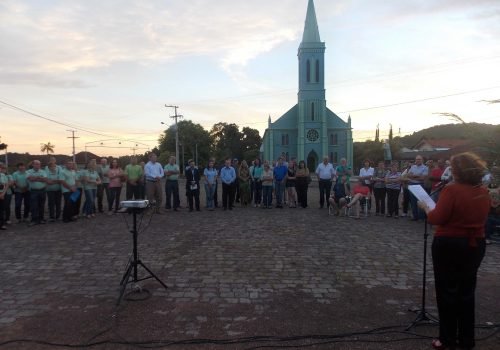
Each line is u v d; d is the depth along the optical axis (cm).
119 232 895
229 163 1281
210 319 424
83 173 1105
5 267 621
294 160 1370
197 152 8200
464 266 342
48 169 1052
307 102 5681
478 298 485
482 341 375
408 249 734
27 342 370
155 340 374
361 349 359
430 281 553
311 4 5756
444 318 352
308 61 5659
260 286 531
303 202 1340
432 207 377
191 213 1211
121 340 374
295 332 393
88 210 1114
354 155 6569
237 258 670
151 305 463
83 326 406
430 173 1034
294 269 608
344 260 659
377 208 1168
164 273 586
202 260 658
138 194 1229
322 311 448
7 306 461
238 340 374
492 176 376
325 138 5669
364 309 454
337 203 1155
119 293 503
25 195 1080
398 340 376
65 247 751
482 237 344
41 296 494
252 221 1047
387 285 537
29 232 903
